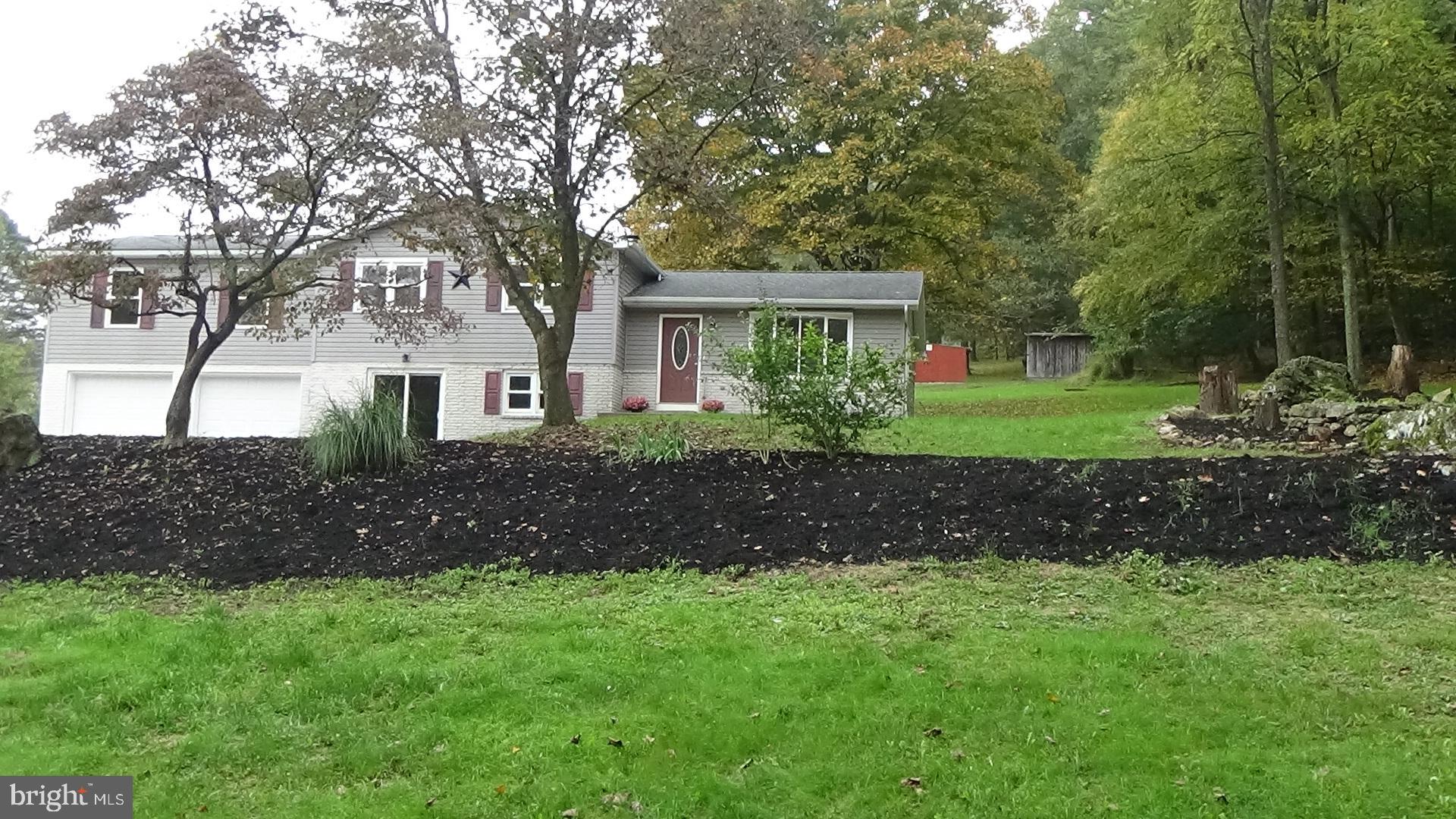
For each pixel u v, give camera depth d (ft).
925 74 85.40
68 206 31.32
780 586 21.15
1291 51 55.98
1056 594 20.22
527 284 61.77
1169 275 62.80
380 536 25.14
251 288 42.70
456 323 43.29
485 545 24.36
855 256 92.84
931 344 131.54
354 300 41.52
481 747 13.26
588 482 28.55
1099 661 15.89
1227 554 22.11
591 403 62.28
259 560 23.80
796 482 28.09
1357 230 66.03
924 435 42.86
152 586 22.50
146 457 31.81
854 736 13.35
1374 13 50.42
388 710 14.67
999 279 117.19
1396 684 14.98
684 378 64.75
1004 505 25.32
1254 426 40.68
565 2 40.60
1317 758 12.50
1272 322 82.12
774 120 79.87
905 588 20.83
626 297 63.82
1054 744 13.05
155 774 12.82
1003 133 90.02
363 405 31.22
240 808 11.91
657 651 16.85
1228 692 14.56
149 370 65.92
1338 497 24.18
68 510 27.58
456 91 38.83
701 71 43.39
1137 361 96.17
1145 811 11.37
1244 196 59.21
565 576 22.43
